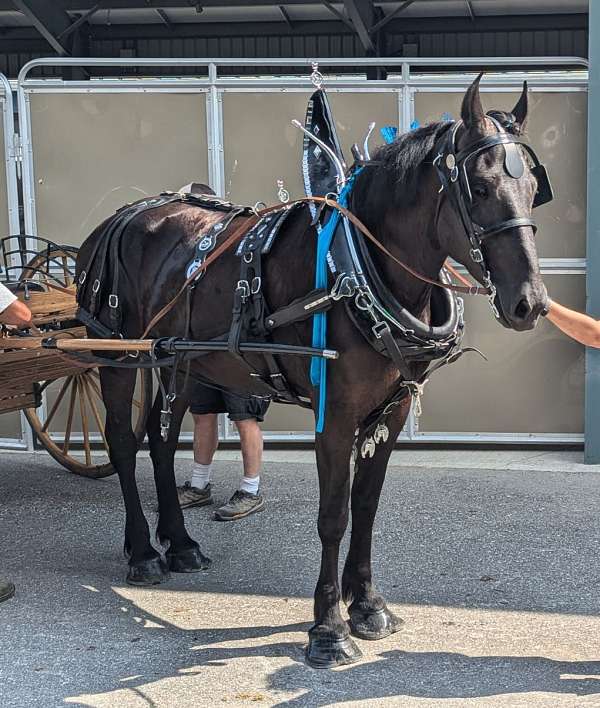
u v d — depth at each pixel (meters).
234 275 3.65
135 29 10.20
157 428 4.49
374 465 3.62
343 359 3.25
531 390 6.43
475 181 2.86
